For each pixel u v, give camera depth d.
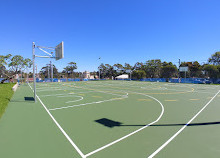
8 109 7.86
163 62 56.59
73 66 66.50
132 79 57.22
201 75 46.38
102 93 15.22
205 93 15.38
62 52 11.10
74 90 18.45
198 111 7.51
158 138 4.24
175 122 5.71
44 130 4.83
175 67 49.03
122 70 70.75
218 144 3.87
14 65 34.78
